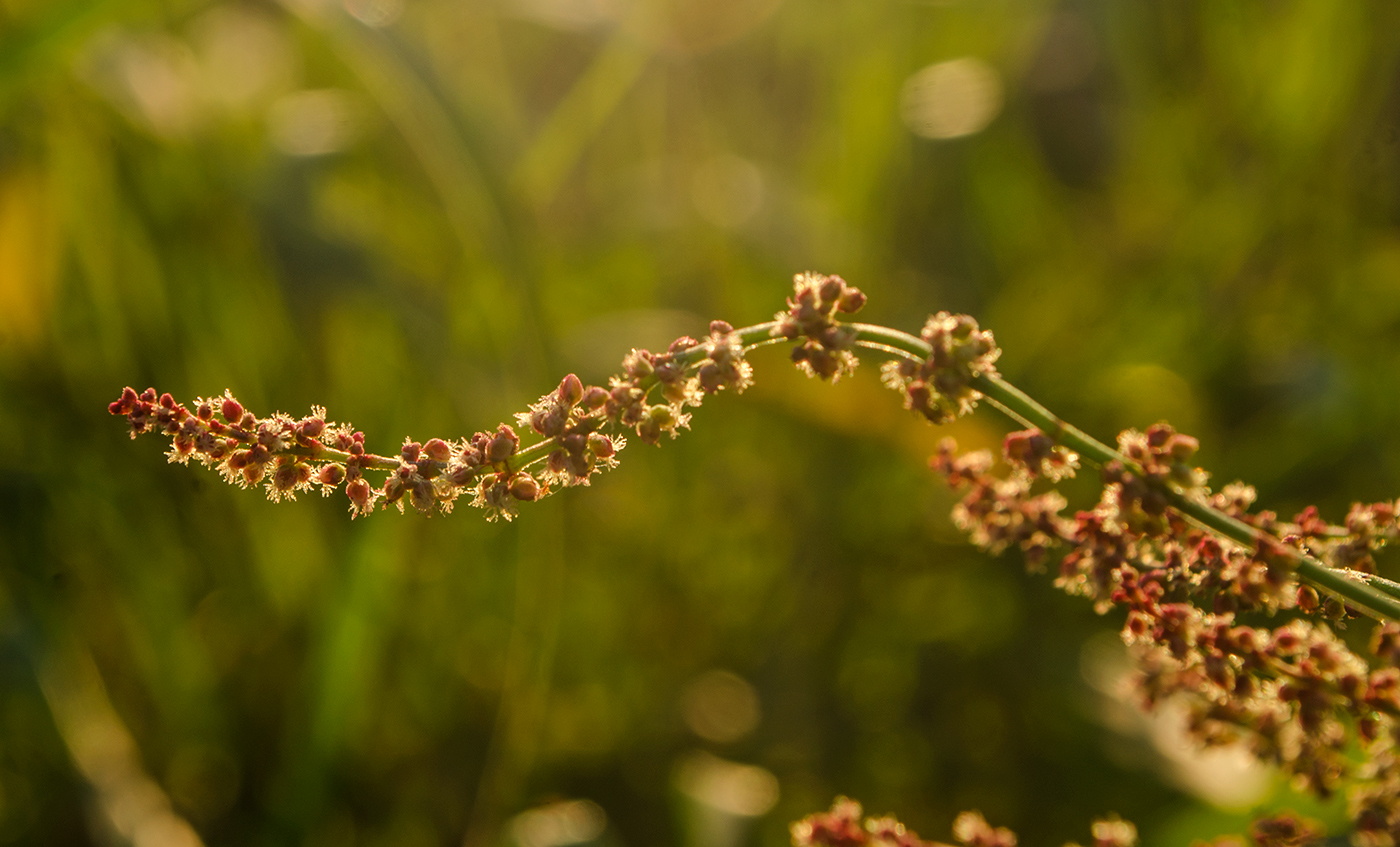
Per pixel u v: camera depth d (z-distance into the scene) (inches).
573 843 16.1
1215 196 24.7
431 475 9.3
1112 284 24.6
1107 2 25.6
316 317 18.6
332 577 18.0
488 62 24.3
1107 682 19.4
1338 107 24.2
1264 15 25.0
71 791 17.7
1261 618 19.0
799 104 26.0
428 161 17.8
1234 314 23.9
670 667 21.3
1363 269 24.5
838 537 22.0
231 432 9.3
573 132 20.2
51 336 19.3
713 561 22.1
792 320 9.4
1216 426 23.0
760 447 22.7
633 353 9.4
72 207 19.0
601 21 20.6
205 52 25.1
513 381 17.7
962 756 19.7
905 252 25.4
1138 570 9.9
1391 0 24.6
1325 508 21.2
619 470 21.7
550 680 20.3
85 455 18.8
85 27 15.4
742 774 18.4
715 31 23.8
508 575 19.8
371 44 16.7
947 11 25.7
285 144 19.2
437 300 18.5
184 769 18.7
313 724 15.5
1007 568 21.9
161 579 18.7
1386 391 22.0
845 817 10.6
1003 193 26.8
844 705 20.9
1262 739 10.4
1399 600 9.8
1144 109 25.9
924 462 18.6
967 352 9.3
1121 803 18.3
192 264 19.2
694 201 23.0
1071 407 22.5
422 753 19.2
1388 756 10.3
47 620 17.6
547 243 22.7
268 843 15.6
